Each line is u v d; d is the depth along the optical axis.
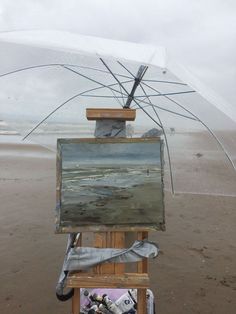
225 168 3.80
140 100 3.04
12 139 22.77
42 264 4.70
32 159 13.96
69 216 2.57
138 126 3.40
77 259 2.62
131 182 2.60
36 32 2.64
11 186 8.84
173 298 4.03
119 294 3.09
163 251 5.24
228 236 6.04
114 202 2.59
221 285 4.37
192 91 2.74
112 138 2.60
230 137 3.18
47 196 7.98
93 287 2.58
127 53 2.38
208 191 3.88
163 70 2.38
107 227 2.59
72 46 2.35
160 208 2.60
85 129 3.43
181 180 3.85
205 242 5.71
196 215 7.10
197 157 3.66
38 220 6.34
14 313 3.66
